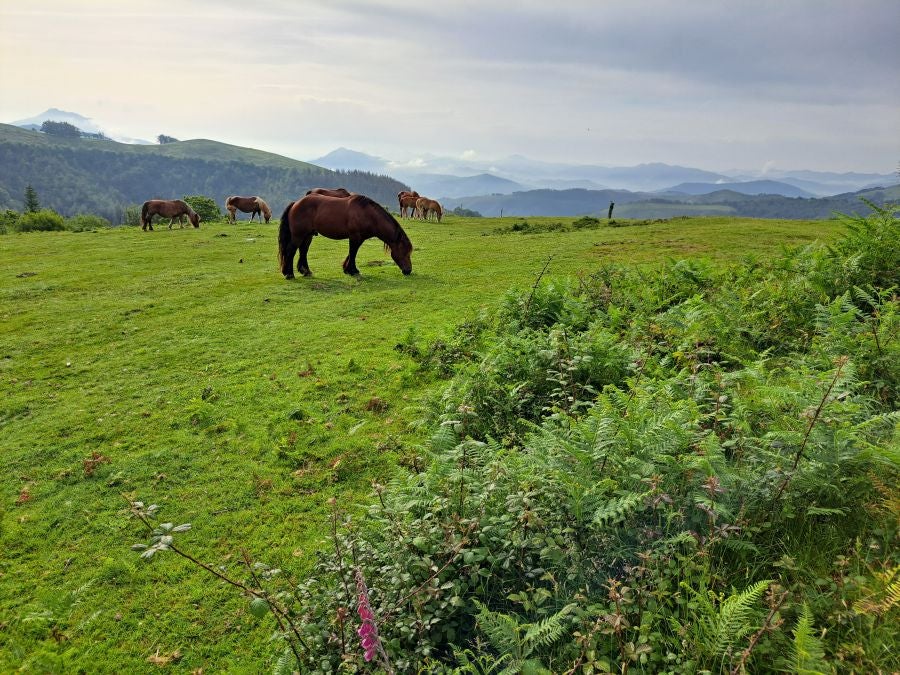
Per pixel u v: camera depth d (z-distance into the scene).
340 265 21.41
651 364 7.32
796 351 7.41
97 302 16.17
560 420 6.07
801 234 26.44
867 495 3.81
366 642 2.48
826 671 2.52
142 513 3.11
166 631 4.48
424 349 10.51
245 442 7.57
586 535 3.69
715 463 3.90
